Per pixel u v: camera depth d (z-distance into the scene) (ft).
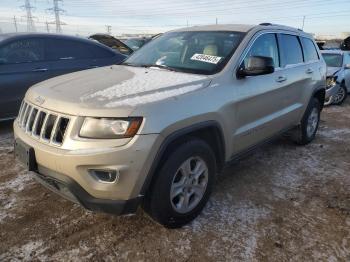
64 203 10.78
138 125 7.84
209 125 9.53
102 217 10.07
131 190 7.99
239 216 10.41
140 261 8.34
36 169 8.66
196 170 9.64
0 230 9.30
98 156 7.63
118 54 22.43
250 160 15.17
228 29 12.57
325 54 33.35
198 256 8.57
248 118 11.59
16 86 17.61
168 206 8.89
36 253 8.46
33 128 8.84
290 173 13.89
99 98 8.38
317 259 8.63
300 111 15.80
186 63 11.46
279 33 13.97
